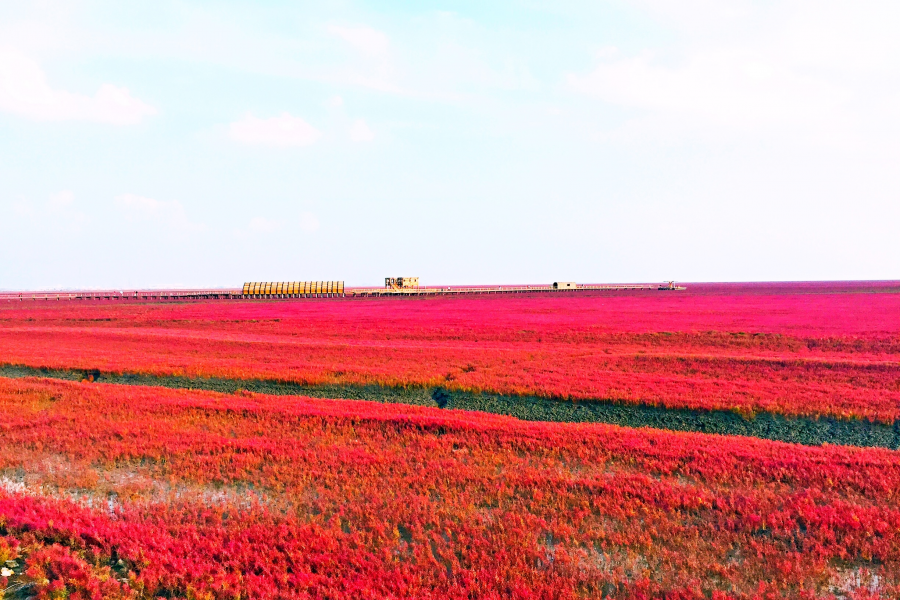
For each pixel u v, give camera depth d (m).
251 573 11.12
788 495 14.70
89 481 15.92
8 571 10.73
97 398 26.08
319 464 17.42
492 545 12.27
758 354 39.84
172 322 67.50
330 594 10.48
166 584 10.69
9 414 23.30
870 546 11.88
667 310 79.69
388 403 26.36
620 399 26.66
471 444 19.50
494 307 89.31
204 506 14.32
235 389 30.50
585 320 65.31
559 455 18.56
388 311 82.38
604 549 12.28
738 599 10.13
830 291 153.88
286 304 101.88
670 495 14.70
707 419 24.17
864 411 23.72
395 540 12.61
